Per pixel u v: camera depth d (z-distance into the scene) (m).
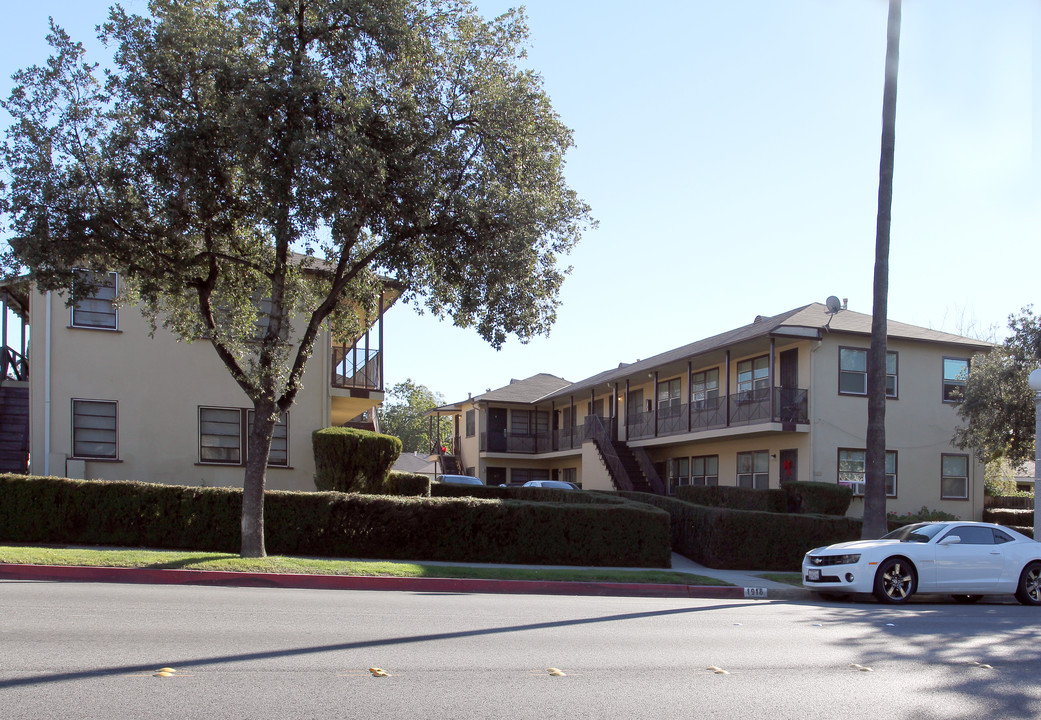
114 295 21.53
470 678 6.83
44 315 20.89
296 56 13.63
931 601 15.29
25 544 16.31
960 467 27.73
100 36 13.86
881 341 17.36
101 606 9.82
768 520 19.53
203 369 22.28
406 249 15.07
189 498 17.02
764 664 7.93
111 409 21.33
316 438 21.77
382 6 13.89
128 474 21.28
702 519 20.19
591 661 7.77
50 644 7.41
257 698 5.91
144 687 6.08
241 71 13.35
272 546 16.95
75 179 13.61
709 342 32.97
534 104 15.22
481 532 17.98
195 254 15.35
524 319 15.46
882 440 17.20
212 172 14.12
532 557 18.14
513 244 14.48
